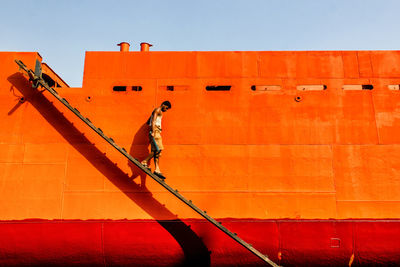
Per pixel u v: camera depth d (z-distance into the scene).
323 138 7.56
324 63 7.95
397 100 7.80
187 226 6.99
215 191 7.28
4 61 7.99
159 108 7.20
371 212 7.20
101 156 7.50
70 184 7.35
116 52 8.04
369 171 7.41
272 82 7.84
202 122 7.64
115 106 7.76
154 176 6.52
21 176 7.38
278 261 6.96
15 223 7.05
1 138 7.58
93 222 7.03
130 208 7.20
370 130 7.62
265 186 7.30
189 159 7.45
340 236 6.93
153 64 7.96
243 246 6.66
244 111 7.70
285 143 7.53
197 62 7.95
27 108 7.75
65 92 7.86
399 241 6.93
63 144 7.56
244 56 7.98
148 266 7.10
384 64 7.97
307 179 7.35
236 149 7.50
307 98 7.77
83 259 7.08
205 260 6.95
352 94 7.80
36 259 7.08
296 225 6.97
